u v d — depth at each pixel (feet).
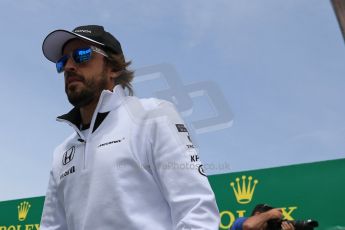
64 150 5.56
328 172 12.81
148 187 4.68
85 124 5.60
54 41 5.95
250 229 10.77
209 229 4.12
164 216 4.66
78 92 5.49
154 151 4.65
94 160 4.89
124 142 4.78
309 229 10.67
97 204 4.62
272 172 13.56
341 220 12.29
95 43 5.71
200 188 4.39
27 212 17.21
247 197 13.66
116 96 5.27
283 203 13.10
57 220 5.73
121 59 6.00
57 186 5.49
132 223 4.46
